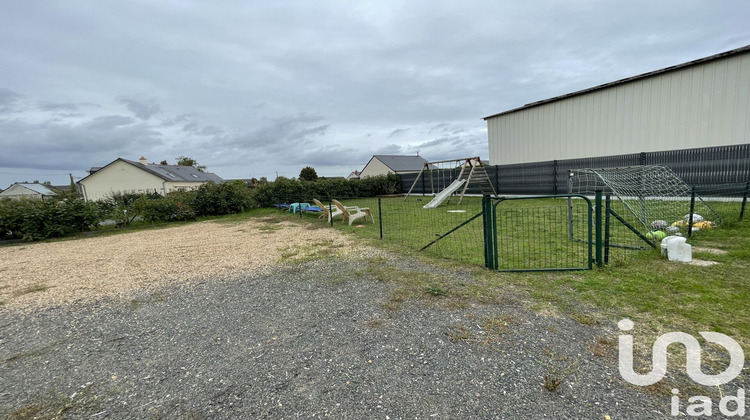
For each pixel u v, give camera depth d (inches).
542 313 106.8
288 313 119.3
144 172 1250.6
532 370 76.9
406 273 158.4
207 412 67.9
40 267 216.2
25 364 91.9
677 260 152.8
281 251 228.7
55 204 367.6
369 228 314.2
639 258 159.6
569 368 76.6
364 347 92.0
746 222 230.2
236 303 132.6
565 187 518.9
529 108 611.8
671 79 427.8
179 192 508.7
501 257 179.0
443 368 79.7
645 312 103.0
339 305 124.2
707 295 112.6
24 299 149.6
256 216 485.7
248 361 87.9
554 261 166.1
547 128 585.9
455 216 370.6
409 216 387.9
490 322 102.5
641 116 460.1
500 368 78.4
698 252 166.4
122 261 222.2
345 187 735.7
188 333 107.3
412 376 77.1
